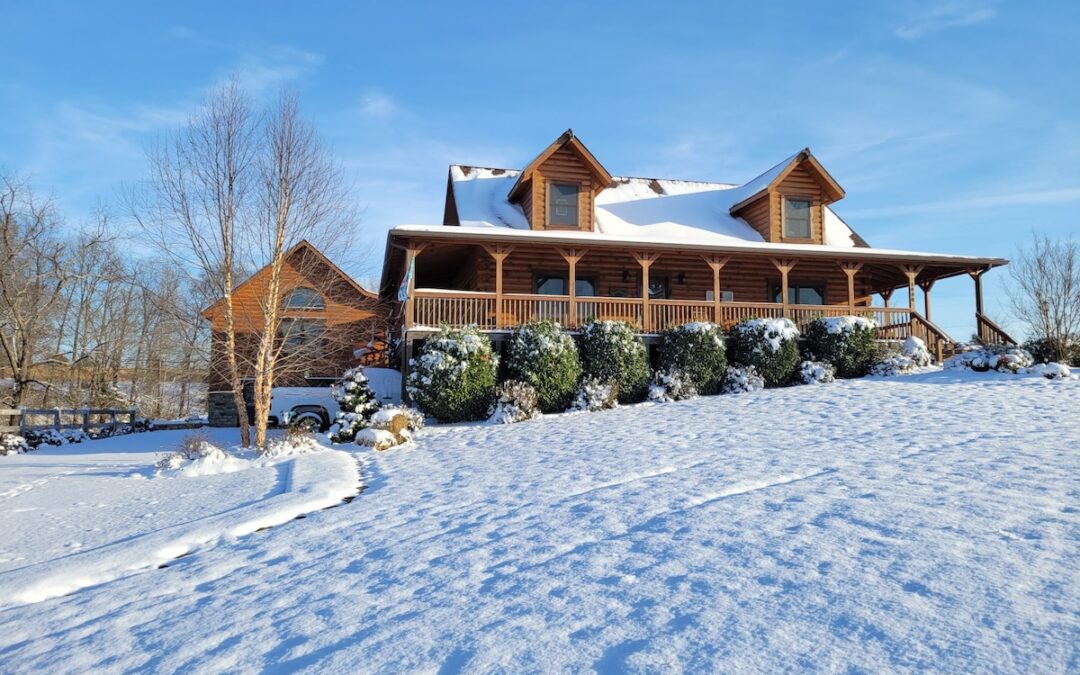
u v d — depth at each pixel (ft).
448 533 20.71
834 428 35.96
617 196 79.77
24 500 34.35
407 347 56.08
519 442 40.45
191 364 121.70
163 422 90.84
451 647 11.99
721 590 13.58
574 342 57.16
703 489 23.27
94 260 113.91
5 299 90.63
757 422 40.11
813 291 74.33
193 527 23.99
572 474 28.76
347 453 42.34
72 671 12.84
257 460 42.11
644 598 13.55
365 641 12.67
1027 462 24.11
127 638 14.30
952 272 69.41
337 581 16.85
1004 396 43.21
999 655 10.07
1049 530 15.92
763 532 17.35
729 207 79.05
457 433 46.96
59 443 67.87
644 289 60.80
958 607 11.87
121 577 19.63
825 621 11.72
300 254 55.36
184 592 17.34
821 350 60.29
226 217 49.49
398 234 55.42
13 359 91.91
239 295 64.54
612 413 50.31
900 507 18.79
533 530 19.92
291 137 50.16
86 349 112.16
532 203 68.44
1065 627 10.84
